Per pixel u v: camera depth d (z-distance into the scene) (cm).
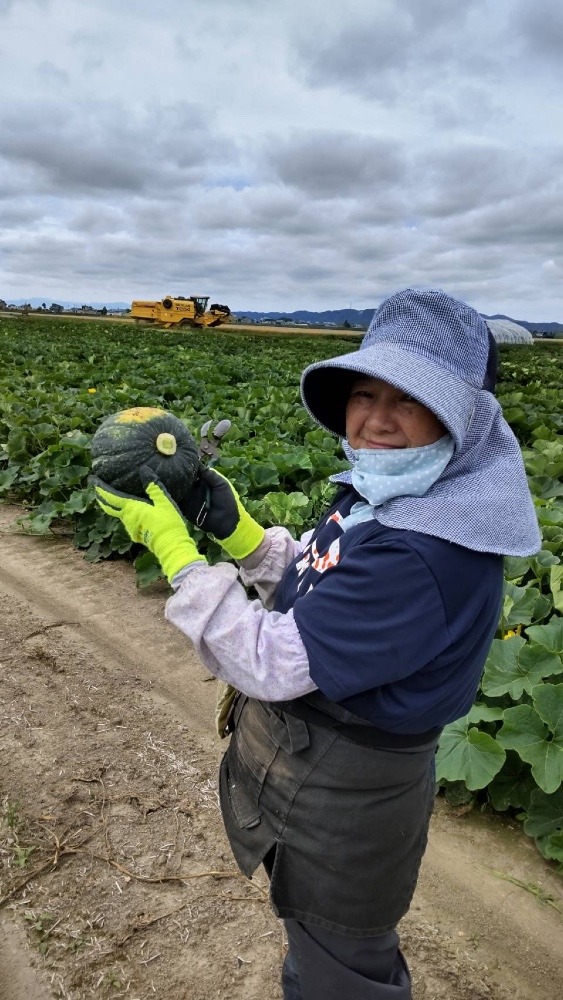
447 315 142
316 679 132
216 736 352
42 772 315
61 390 1208
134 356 2131
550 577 418
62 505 610
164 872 266
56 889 256
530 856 292
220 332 5534
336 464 660
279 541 190
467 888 274
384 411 144
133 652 432
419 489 135
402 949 245
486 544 128
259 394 1172
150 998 221
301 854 154
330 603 132
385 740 144
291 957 196
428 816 171
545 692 307
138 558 513
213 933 242
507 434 142
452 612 128
